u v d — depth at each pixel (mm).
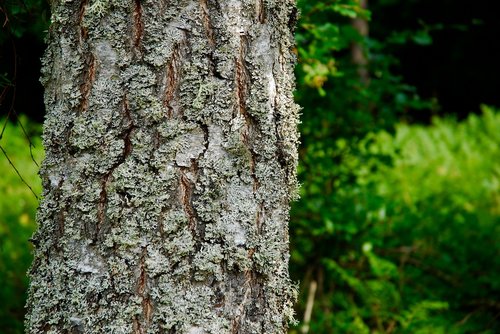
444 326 2578
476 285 2973
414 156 5562
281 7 1759
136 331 1701
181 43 1704
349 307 2850
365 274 2975
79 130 1706
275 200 1746
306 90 2707
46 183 1731
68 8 1719
